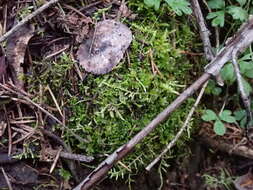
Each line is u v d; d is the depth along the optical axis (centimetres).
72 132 33
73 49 33
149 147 35
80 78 33
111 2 34
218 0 38
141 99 33
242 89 33
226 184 42
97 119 33
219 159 44
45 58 33
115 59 32
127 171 35
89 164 34
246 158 43
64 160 34
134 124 33
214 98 42
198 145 42
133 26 34
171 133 35
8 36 32
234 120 37
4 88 33
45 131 33
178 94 34
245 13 37
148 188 38
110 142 33
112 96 32
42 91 33
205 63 38
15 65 33
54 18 34
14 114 34
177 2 34
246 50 38
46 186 34
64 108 33
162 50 33
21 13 34
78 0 35
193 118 37
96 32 33
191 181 42
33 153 33
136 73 33
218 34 39
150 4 33
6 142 33
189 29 36
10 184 33
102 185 36
